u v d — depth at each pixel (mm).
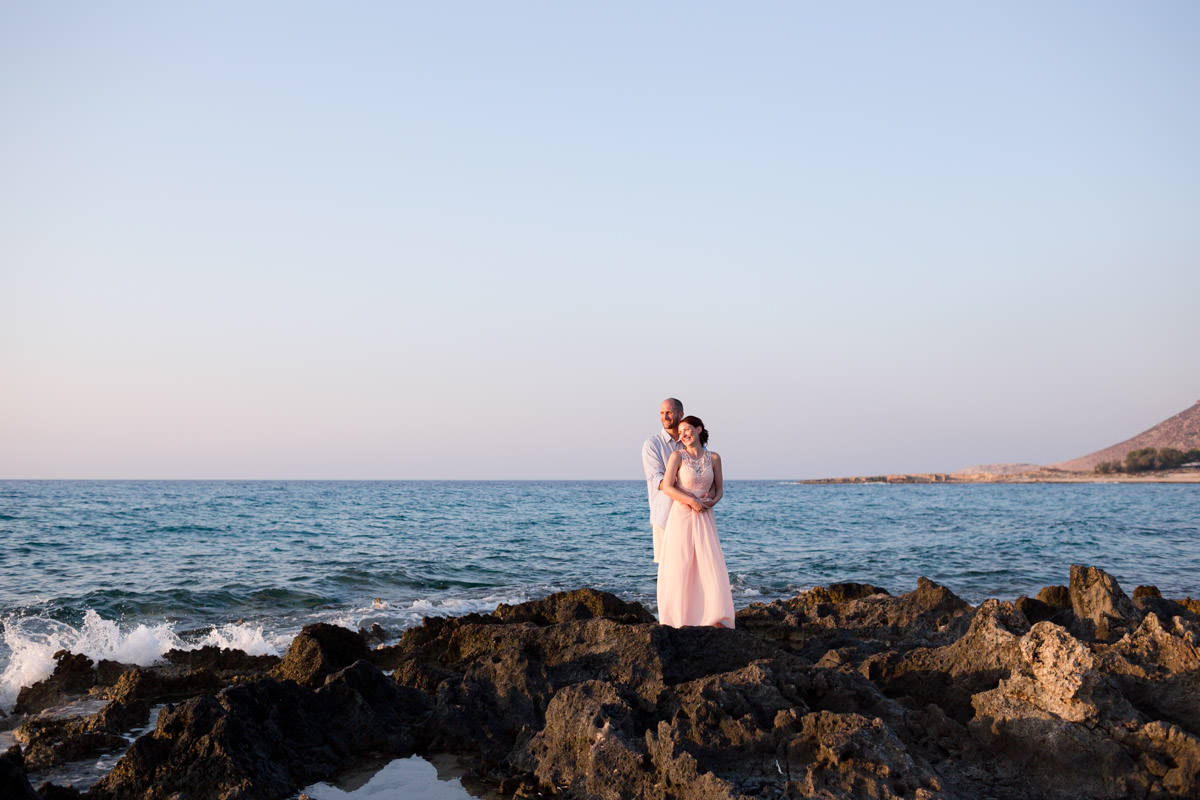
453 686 6371
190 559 19703
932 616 8594
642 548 24031
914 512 49875
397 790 5172
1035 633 5004
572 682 6254
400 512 43781
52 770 5516
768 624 9141
